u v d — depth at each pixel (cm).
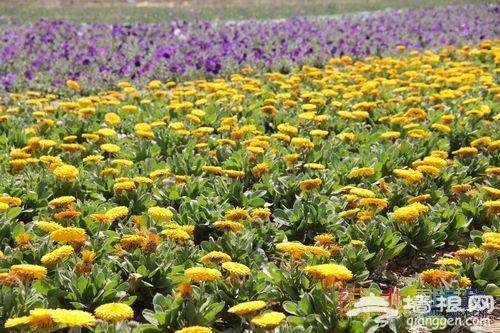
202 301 430
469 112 865
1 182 649
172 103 977
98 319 432
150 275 469
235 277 451
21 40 1684
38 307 418
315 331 413
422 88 1089
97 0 3559
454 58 1511
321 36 1762
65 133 878
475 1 2919
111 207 597
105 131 759
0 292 413
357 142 836
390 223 557
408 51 1641
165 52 1430
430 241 554
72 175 596
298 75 1171
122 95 1179
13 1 3322
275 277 470
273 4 3281
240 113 974
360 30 1870
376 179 695
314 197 609
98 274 448
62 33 1805
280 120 925
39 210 617
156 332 415
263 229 550
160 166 712
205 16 2586
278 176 674
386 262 531
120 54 1509
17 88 1285
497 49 1376
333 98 1035
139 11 2795
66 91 1280
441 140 802
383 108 978
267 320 360
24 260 484
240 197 628
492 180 674
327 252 448
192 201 598
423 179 652
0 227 538
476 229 612
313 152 743
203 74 1411
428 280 449
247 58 1502
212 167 663
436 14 2209
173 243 502
